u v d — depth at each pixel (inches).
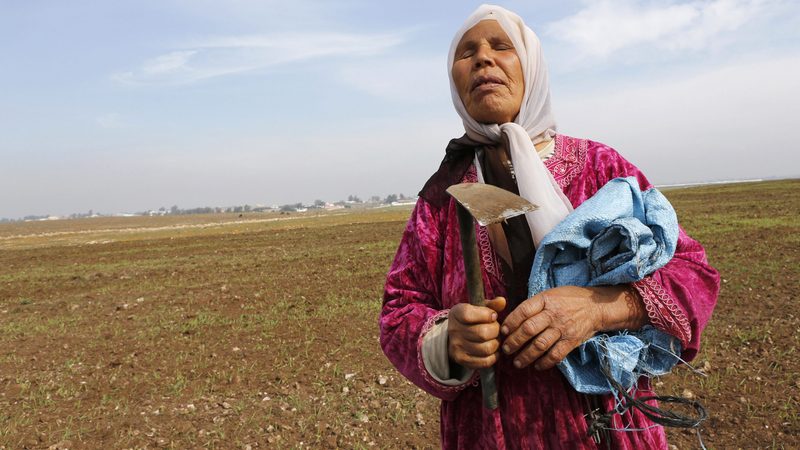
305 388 240.4
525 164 63.7
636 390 62.0
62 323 382.6
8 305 469.1
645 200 63.4
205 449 190.9
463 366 61.1
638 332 60.9
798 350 238.4
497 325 57.2
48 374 274.5
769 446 167.9
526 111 68.7
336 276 500.4
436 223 70.9
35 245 1245.1
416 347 63.7
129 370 274.7
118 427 209.5
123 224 3029.0
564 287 58.7
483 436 64.0
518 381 62.6
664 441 65.3
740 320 286.8
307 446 189.9
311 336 311.9
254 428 204.2
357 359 271.3
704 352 243.8
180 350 302.7
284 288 459.2
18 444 199.3
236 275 551.2
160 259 751.1
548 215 62.1
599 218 58.4
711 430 180.2
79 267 710.5
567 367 58.3
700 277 60.9
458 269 66.6
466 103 70.0
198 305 415.5
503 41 68.9
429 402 219.1
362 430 198.7
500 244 65.7
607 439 61.1
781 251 470.3
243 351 293.9
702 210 928.3
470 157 71.8
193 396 237.9
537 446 61.2
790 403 191.3
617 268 56.6
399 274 72.7
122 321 379.9
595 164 68.2
